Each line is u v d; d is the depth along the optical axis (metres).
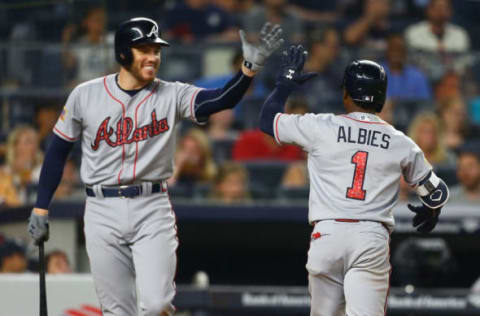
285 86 16.58
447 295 25.14
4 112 28.06
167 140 15.48
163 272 15.20
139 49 15.14
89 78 28.23
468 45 39.41
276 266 29.72
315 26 37.34
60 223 26.47
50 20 28.44
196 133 29.66
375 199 15.52
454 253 29.56
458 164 30.48
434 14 38.75
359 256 15.33
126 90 15.48
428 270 26.62
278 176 29.34
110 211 15.47
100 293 15.87
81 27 28.28
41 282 16.20
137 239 15.45
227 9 39.94
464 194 29.78
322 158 15.73
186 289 24.69
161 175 15.59
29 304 20.34
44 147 27.81
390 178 15.63
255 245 29.45
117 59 15.39
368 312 15.27
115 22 30.73
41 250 16.12
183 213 28.00
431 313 25.16
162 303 15.01
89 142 15.59
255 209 28.12
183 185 28.78
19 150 27.34
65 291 20.59
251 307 24.69
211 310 24.83
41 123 28.08
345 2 40.16
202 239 29.20
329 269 15.56
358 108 16.09
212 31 38.22
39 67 28.45
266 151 30.94
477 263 29.58
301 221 28.17
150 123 15.40
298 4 40.72
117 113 15.38
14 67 28.52
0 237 24.72
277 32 15.31
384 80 16.06
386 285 15.69
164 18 37.50
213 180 29.19
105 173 15.45
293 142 16.11
